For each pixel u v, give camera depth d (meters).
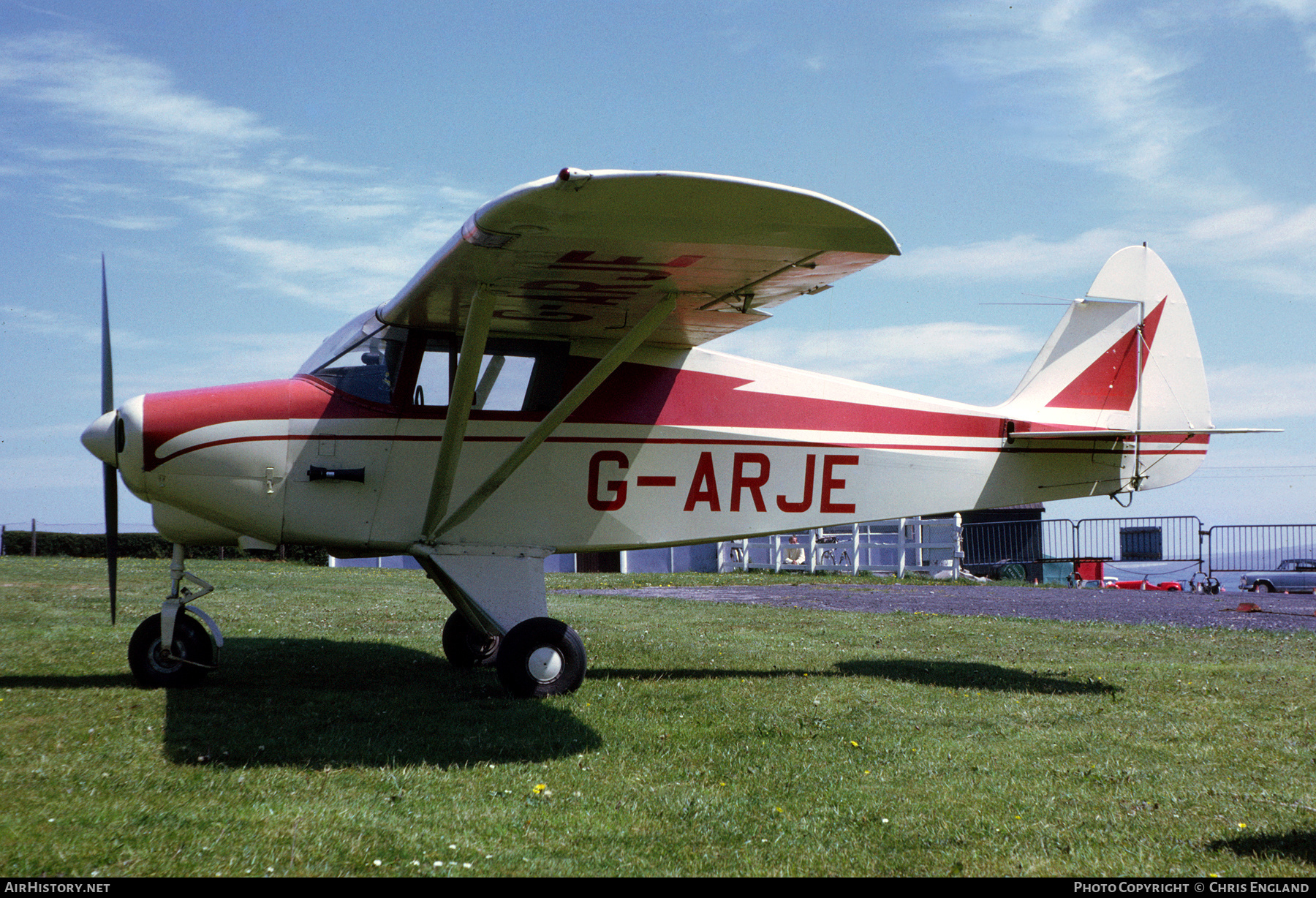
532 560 5.88
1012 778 3.99
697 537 6.29
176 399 5.60
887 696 5.69
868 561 19.17
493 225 4.12
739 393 6.43
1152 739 4.68
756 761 4.21
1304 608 12.20
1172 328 7.42
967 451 6.87
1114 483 7.20
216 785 3.61
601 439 6.11
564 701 5.39
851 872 2.93
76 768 3.78
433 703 5.26
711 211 4.02
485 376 5.95
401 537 5.79
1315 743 4.62
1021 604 12.49
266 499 5.62
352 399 5.77
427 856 2.96
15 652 6.61
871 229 4.20
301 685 5.79
